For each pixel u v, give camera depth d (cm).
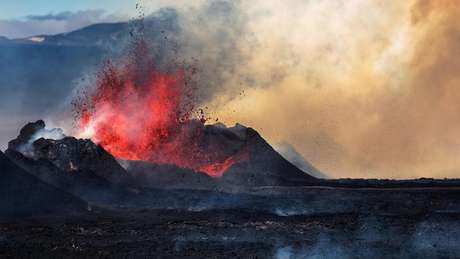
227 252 7269
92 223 8612
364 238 7862
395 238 7856
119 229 8250
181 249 7375
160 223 8562
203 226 8356
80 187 10369
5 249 7350
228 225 8400
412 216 8881
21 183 9550
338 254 7238
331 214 9075
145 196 10250
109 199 10138
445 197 10225
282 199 10031
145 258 7081
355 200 9981
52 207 9331
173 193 10338
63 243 7625
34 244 7556
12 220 8756
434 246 7562
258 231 8106
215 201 9912
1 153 9906
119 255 7169
